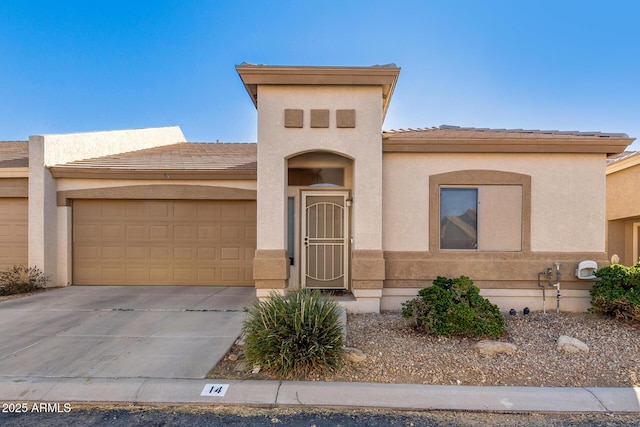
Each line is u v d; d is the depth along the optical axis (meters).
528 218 8.12
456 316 6.13
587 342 6.07
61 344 6.00
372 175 7.90
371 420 4.07
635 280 6.91
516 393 4.53
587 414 4.19
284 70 7.71
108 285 10.94
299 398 4.45
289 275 8.70
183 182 10.82
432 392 4.54
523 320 7.27
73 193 10.80
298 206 9.41
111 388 4.59
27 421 3.98
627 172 11.54
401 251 8.13
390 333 6.43
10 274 9.88
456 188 8.27
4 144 15.17
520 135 8.99
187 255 10.96
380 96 7.97
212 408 4.29
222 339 6.23
